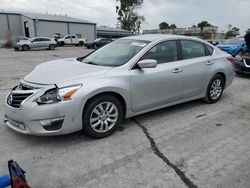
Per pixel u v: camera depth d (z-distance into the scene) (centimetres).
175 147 356
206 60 515
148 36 475
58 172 295
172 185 273
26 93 338
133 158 326
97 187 270
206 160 323
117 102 384
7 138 375
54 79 350
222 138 386
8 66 1217
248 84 779
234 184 276
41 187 269
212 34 5181
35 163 312
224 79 567
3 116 464
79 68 395
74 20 4709
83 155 332
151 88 420
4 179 211
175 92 463
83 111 354
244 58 871
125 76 386
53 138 377
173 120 455
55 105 326
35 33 4162
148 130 411
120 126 425
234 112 504
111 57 432
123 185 273
